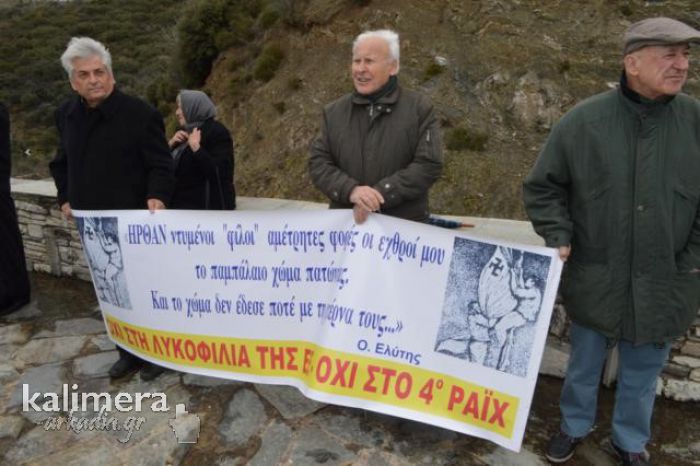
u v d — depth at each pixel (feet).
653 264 6.45
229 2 62.44
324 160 8.02
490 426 7.47
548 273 6.93
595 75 44.24
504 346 7.31
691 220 6.42
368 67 7.32
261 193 46.24
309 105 49.32
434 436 8.16
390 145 7.57
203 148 10.82
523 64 45.57
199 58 63.05
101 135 8.95
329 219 8.04
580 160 6.53
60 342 11.30
